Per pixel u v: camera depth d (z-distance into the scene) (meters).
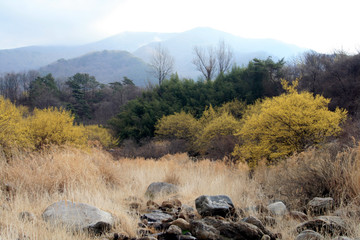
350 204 3.43
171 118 23.77
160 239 2.83
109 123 30.27
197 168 8.43
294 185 4.53
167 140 22.73
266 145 9.80
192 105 29.17
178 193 5.32
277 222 3.34
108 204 3.91
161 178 7.07
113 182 5.87
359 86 18.06
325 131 9.18
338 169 4.14
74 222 2.97
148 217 3.63
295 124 9.17
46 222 2.99
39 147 9.88
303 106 9.67
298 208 4.01
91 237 2.80
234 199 4.55
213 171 7.81
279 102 10.08
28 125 10.69
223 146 15.22
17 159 5.58
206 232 2.85
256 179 6.79
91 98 67.94
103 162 6.40
